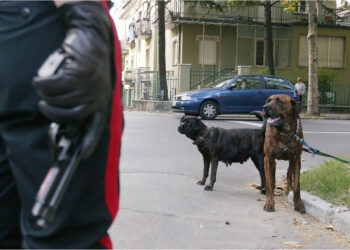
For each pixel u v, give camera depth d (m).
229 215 4.26
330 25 27.20
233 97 15.36
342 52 27.94
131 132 10.90
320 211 4.09
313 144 9.52
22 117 1.24
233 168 6.72
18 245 1.44
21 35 1.23
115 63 1.33
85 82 1.06
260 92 15.62
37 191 1.20
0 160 1.32
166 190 5.16
